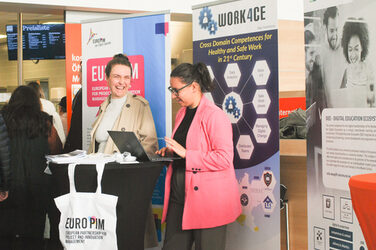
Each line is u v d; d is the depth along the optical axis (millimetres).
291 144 3199
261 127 2951
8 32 6574
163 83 3461
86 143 3799
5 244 3455
